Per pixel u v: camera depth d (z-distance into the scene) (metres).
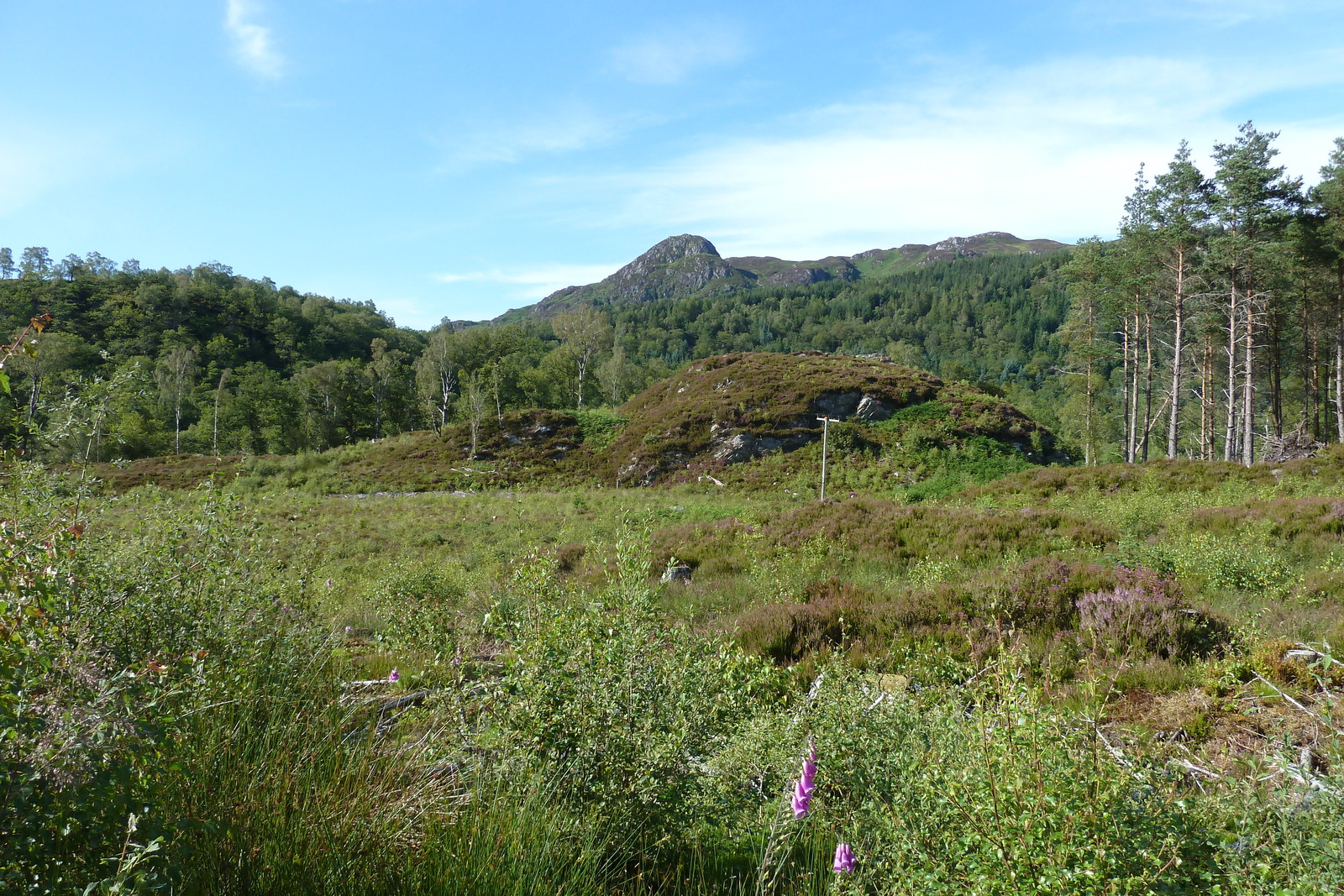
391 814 2.78
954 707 3.53
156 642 3.35
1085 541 13.77
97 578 3.39
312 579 5.82
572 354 84.62
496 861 2.63
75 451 4.00
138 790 2.12
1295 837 2.56
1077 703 5.25
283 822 2.52
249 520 4.93
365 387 85.69
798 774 3.34
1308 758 4.03
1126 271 40.38
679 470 43.25
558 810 3.00
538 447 50.97
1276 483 21.45
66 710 2.12
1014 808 2.54
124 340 109.69
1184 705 5.41
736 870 3.16
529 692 3.48
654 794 3.21
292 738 3.13
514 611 4.39
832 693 4.31
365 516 30.22
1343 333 37.91
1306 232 35.06
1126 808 2.52
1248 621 7.09
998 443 40.75
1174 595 7.71
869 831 3.13
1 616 2.10
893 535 15.08
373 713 4.11
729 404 47.00
